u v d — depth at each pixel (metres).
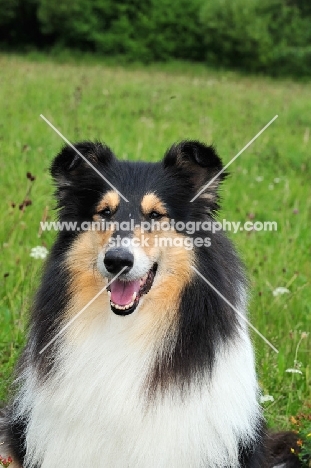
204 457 3.74
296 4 38.03
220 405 3.76
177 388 3.74
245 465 3.91
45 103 14.77
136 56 34.38
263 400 4.64
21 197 8.28
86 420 3.75
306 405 4.89
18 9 36.38
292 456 4.41
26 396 4.01
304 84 29.44
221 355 3.79
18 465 4.11
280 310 6.23
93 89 17.92
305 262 7.56
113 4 35.75
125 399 3.73
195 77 26.95
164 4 35.22
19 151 10.38
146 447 3.71
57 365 3.83
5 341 5.50
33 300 4.07
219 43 33.81
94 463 3.78
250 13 33.72
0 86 16.59
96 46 35.56
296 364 5.41
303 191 10.12
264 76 32.31
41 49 36.75
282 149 12.73
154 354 3.80
